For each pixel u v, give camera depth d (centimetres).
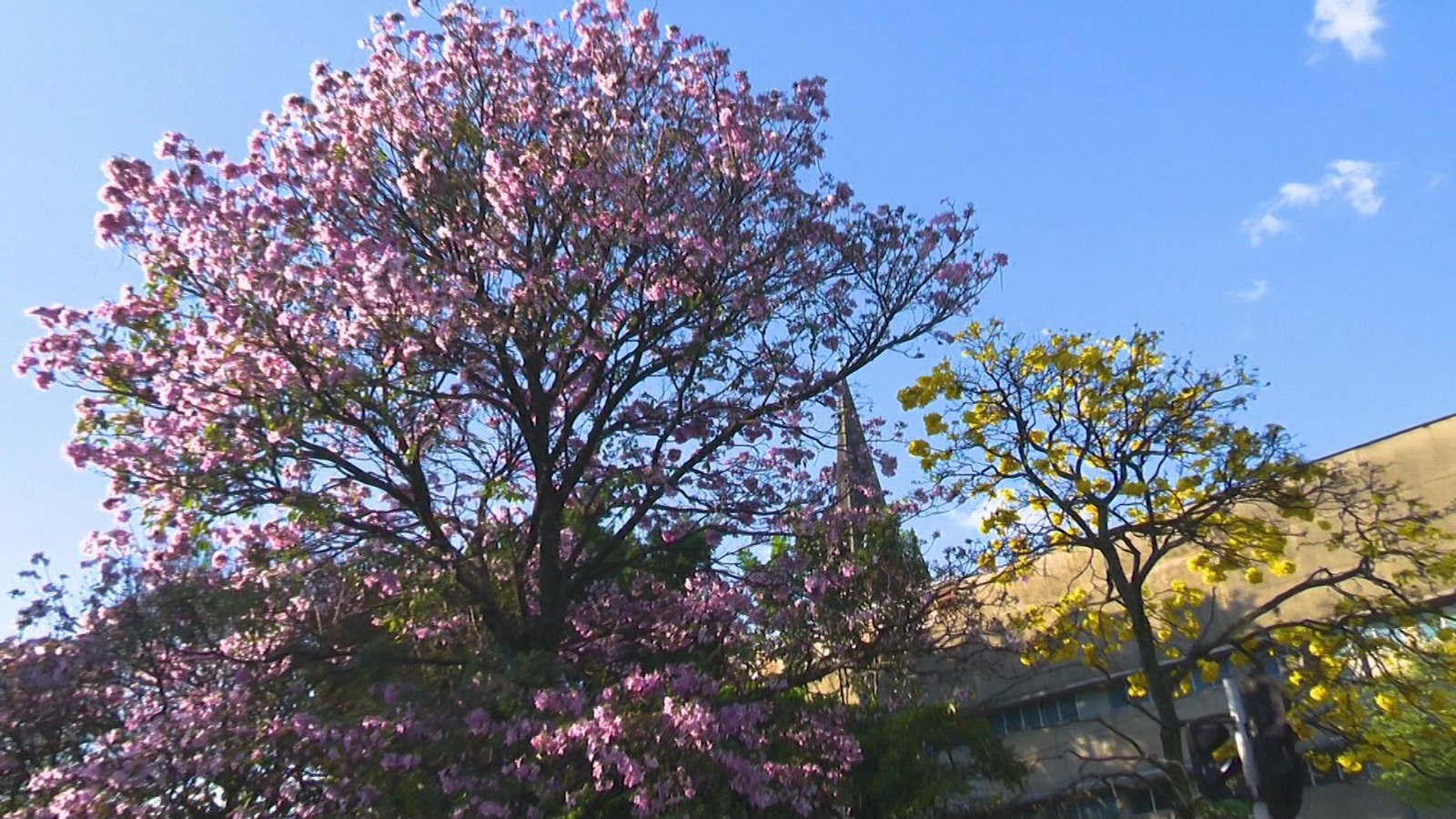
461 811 1086
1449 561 1448
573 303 1445
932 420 1575
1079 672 2259
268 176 1415
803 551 1596
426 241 1455
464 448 1501
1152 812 2089
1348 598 1512
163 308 1336
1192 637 1585
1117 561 1493
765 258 1498
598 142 1478
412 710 1157
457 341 1354
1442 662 1393
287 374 1310
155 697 1235
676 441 1562
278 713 1180
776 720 1403
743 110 1552
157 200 1356
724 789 1189
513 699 1169
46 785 1118
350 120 1498
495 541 1431
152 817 1079
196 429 1311
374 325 1302
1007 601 2012
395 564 1373
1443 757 1545
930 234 1575
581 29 1553
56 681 1209
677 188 1466
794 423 1603
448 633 1455
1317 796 1967
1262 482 1484
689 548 1591
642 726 1116
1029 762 2273
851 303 1559
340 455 1448
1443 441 1986
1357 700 1512
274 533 1438
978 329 1584
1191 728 941
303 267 1342
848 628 1579
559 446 1498
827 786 1375
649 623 1569
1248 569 1655
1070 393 1553
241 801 1126
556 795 1123
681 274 1448
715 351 1488
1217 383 1528
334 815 1075
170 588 1277
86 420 1304
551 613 1438
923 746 1706
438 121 1507
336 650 1280
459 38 1536
